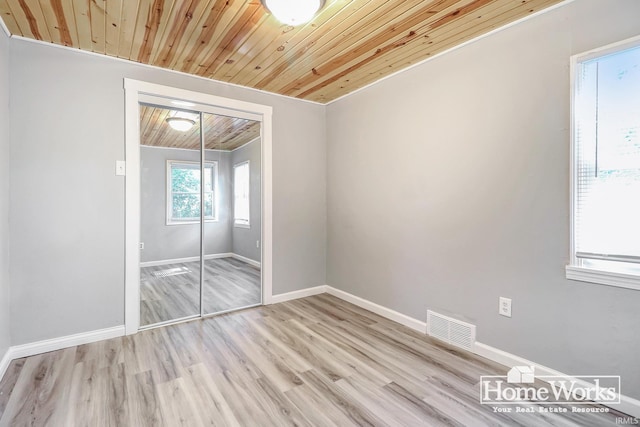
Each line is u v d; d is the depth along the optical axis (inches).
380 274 124.2
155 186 115.1
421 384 76.6
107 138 100.7
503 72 84.3
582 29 70.2
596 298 69.1
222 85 123.3
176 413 65.9
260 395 72.1
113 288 102.1
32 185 90.0
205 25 82.6
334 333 106.5
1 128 80.6
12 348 87.3
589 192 70.7
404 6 74.8
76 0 71.7
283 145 140.4
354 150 136.1
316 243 151.7
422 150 106.3
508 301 84.3
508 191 83.8
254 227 140.1
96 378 78.4
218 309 128.3
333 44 93.3
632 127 65.2
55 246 93.4
